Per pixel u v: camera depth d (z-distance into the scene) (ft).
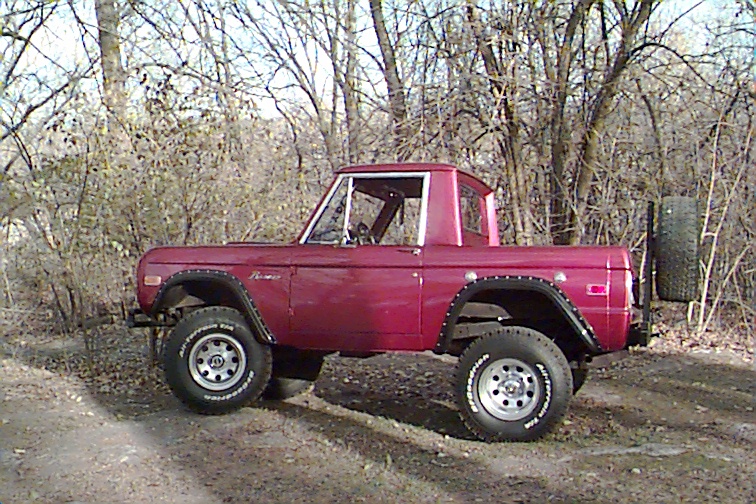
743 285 37.11
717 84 39.63
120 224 33.55
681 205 19.15
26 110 37.35
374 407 22.52
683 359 29.50
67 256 30.91
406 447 18.02
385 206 21.07
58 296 36.58
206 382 21.27
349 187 20.43
